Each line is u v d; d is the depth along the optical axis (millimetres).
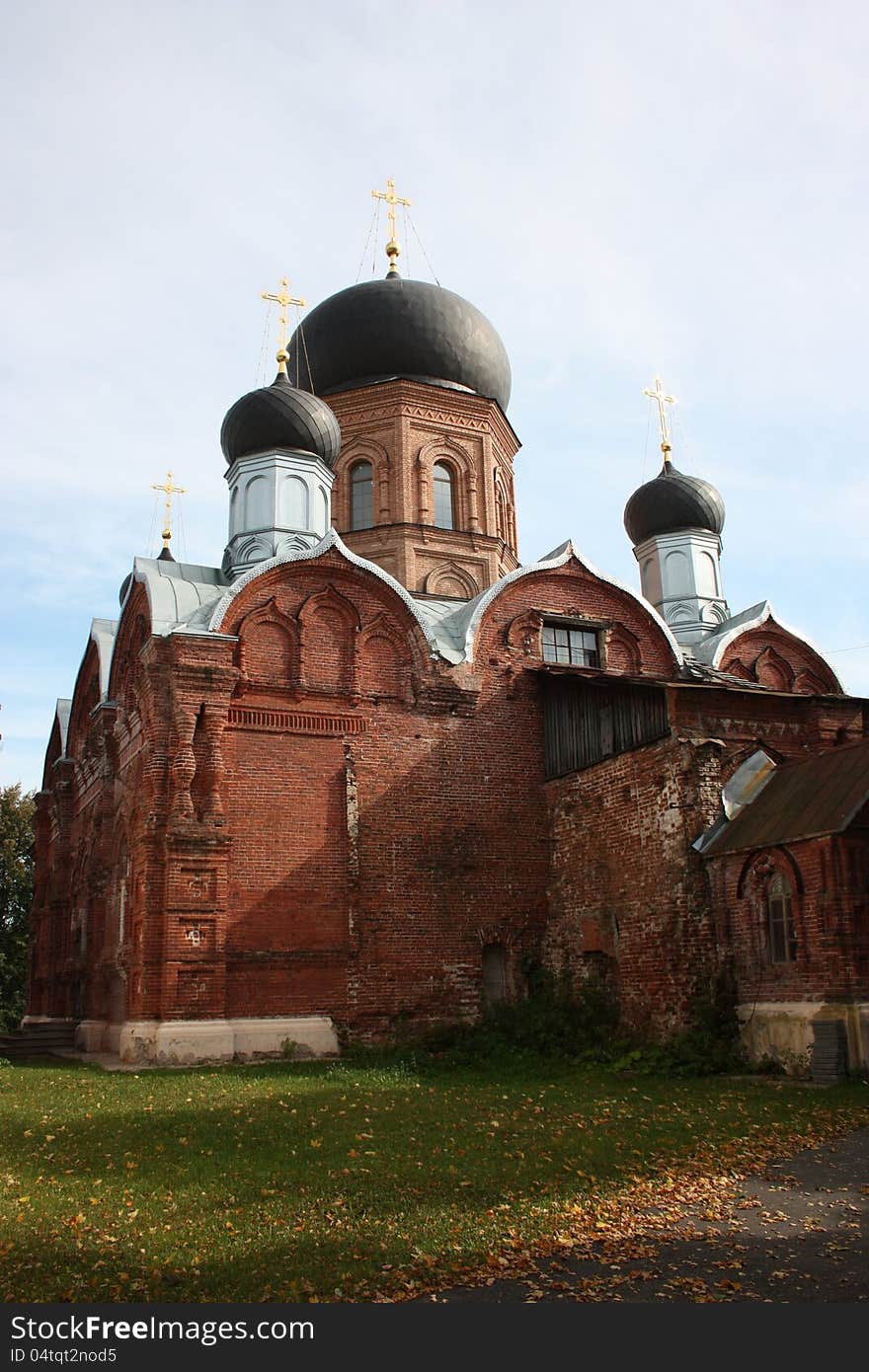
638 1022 20062
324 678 22766
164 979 19750
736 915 18203
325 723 22469
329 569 23297
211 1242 7117
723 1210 8102
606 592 26203
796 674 28609
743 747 20203
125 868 23734
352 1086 15812
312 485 27688
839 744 20891
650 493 33156
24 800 47562
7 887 47500
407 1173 9156
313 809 21922
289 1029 20516
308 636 22844
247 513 27359
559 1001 22031
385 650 23531
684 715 20062
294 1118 12328
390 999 21609
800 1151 10367
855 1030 15430
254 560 26719
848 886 16047
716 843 18672
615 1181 8898
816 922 16391
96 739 26922
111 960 24375
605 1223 7656
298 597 22953
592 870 22062
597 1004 21094
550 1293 6242
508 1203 8117
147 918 20062
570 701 23562
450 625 25453
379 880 22141
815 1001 16281
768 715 20641
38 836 33969
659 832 20109
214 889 20375
